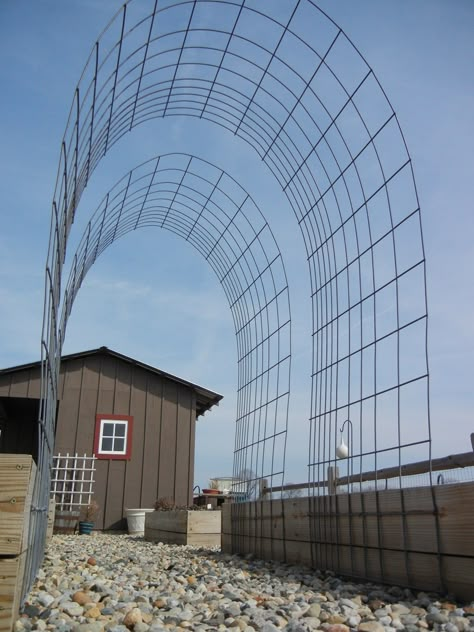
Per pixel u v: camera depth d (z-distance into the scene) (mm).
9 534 1973
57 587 3455
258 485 5742
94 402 12188
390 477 3881
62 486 11586
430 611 2596
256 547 5371
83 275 5445
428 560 3012
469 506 2744
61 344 3678
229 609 2850
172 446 12359
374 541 3496
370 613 2711
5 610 1923
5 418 14492
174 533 7859
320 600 3094
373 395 3686
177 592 3533
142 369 12625
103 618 2609
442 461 3295
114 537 9883
